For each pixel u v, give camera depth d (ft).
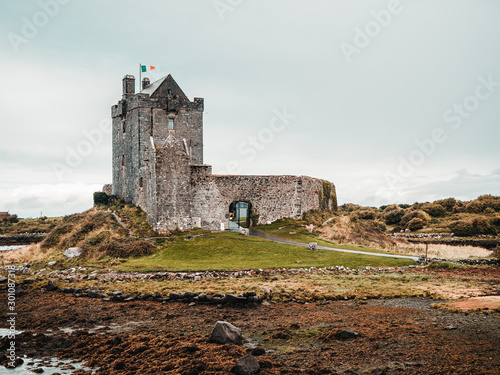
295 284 106.32
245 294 89.81
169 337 67.56
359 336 65.67
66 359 62.13
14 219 345.31
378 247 173.27
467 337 63.46
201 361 56.44
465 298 90.79
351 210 367.66
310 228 193.26
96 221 169.37
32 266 140.77
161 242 153.79
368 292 98.27
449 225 261.65
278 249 148.25
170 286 104.42
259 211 204.23
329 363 56.44
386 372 53.01
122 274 119.85
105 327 75.87
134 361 58.90
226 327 65.46
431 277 117.39
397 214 312.29
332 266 128.67
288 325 74.08
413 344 61.46
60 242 160.15
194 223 173.06
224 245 149.48
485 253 165.27
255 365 53.88
